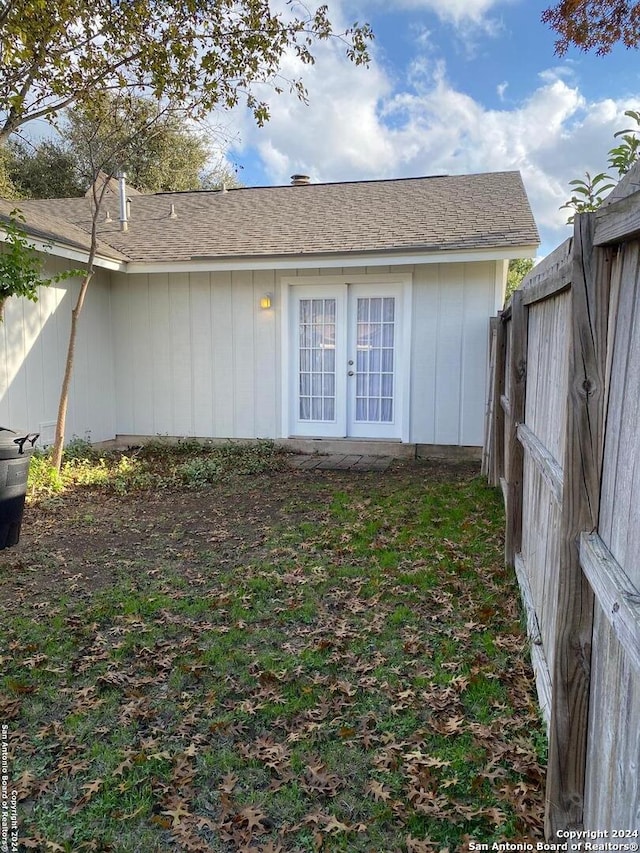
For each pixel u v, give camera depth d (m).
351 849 1.70
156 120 6.34
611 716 1.32
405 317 7.63
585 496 1.47
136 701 2.44
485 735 2.16
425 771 1.97
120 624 3.14
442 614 3.17
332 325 8.02
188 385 8.51
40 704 2.44
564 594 1.53
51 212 10.59
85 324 8.02
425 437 7.78
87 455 7.54
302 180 11.63
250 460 7.41
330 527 4.76
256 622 3.15
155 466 7.28
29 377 7.00
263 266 7.56
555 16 4.43
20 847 1.72
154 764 2.06
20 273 5.45
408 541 4.37
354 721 2.27
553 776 1.60
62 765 2.06
